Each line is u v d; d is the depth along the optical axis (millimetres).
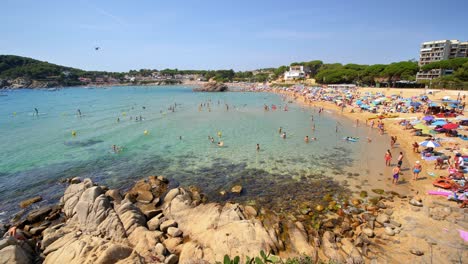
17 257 11445
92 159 27312
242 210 15742
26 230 15164
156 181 21109
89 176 23062
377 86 88938
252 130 39219
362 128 38906
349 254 12094
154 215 16016
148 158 27359
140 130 40312
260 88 135750
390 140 31734
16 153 29312
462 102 47094
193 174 22984
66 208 16734
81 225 14656
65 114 57312
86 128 42250
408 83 78625
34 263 12016
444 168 21469
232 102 79688
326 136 34875
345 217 15469
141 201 18156
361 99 61281
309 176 21906
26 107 70875
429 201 16281
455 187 17234
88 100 90375
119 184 21422
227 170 23703
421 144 24328
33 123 46969
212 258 11625
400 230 13648
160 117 52312
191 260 9766
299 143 31641
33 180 22344
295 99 83625
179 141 33531
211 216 14734
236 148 30016
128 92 139000
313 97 78000
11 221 16297
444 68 81500
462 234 12734
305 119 48125
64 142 33750
